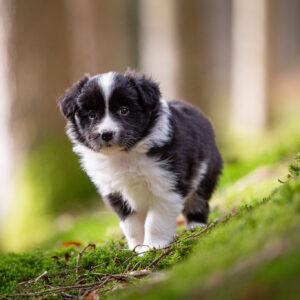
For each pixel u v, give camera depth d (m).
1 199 12.52
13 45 12.37
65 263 5.12
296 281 2.15
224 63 30.73
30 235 11.90
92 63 15.58
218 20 30.58
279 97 19.36
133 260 4.51
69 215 12.24
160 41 19.11
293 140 10.84
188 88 17.03
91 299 3.61
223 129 19.92
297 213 2.89
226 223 3.86
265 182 7.61
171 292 2.54
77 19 14.52
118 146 5.02
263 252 2.48
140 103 5.22
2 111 12.53
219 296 2.30
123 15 29.00
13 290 4.43
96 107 5.22
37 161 12.45
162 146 5.23
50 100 12.57
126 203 5.63
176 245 4.23
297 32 31.84
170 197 5.29
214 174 6.56
